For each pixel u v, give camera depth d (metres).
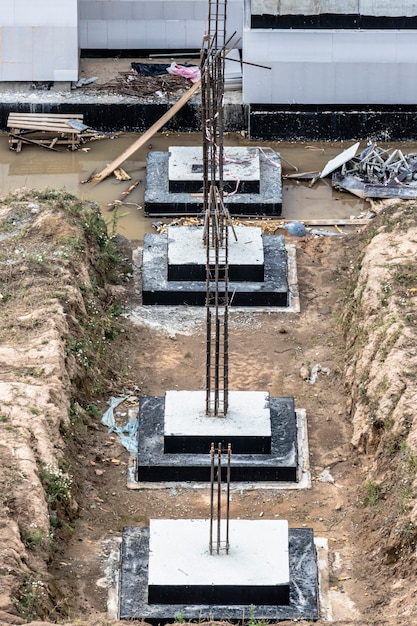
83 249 49.50
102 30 65.25
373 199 57.31
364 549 38.47
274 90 61.00
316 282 51.06
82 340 45.06
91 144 61.56
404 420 40.47
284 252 51.44
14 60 62.66
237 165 57.12
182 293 49.28
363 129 61.59
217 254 39.81
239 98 62.19
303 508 40.44
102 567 37.47
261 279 49.69
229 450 35.69
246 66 60.44
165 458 41.47
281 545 36.91
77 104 61.88
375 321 45.31
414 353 42.91
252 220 55.66
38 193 52.62
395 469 39.62
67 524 38.31
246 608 36.03
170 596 35.94
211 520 36.09
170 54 65.75
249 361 46.69
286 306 49.50
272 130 61.56
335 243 53.53
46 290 46.22
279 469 41.28
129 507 40.34
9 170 59.97
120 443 42.53
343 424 43.75
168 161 57.88
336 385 45.50
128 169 59.75
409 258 48.41
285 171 59.50
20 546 35.34
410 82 60.78
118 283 50.81
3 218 50.66
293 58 60.25
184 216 56.06
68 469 39.88
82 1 64.75
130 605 35.97
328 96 61.06
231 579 35.94
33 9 62.22
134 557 37.44
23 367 42.38
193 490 41.16
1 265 47.56
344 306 48.97
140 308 49.28
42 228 49.78
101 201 57.50
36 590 34.25
